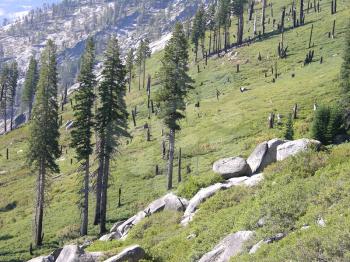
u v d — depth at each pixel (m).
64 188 63.22
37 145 47.62
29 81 116.31
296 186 19.11
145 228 27.42
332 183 17.52
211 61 111.75
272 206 17.97
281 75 85.94
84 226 45.38
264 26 120.44
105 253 18.81
